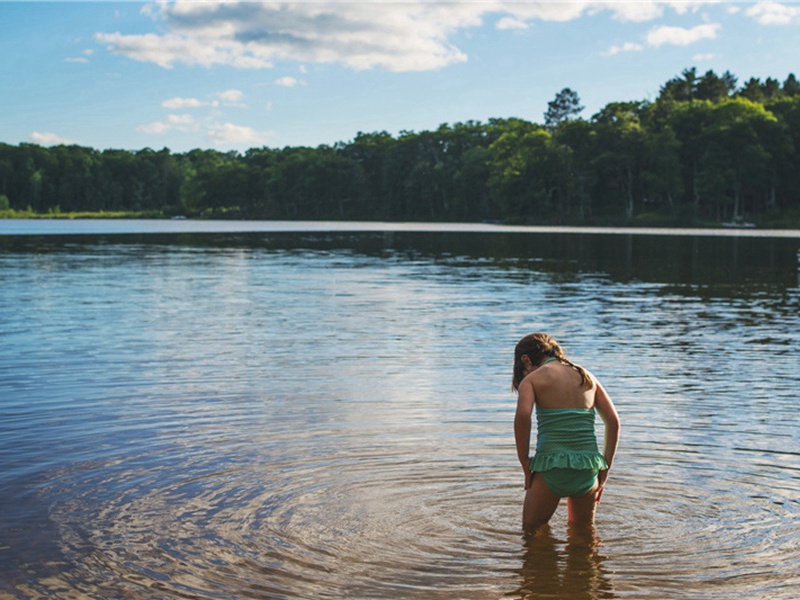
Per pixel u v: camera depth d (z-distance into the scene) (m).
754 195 118.62
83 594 4.01
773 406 7.97
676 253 37.81
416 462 6.11
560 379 5.08
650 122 128.38
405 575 4.27
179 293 18.73
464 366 10.00
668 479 5.80
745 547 4.68
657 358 10.71
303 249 40.88
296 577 4.22
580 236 64.00
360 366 9.98
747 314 15.54
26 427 7.00
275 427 7.06
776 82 154.88
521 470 5.94
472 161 147.88
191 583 4.14
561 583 4.20
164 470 5.86
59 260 30.31
